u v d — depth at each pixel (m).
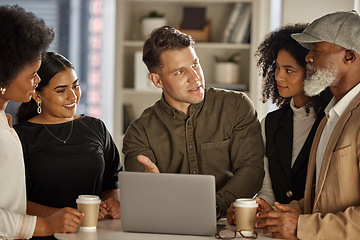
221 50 5.28
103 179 2.97
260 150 2.70
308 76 2.28
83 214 2.27
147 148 2.76
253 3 5.02
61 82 2.70
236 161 2.70
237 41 5.11
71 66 2.77
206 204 2.15
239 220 2.20
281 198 2.75
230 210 2.39
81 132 2.83
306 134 2.75
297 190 2.70
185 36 2.60
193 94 2.59
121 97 5.23
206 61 5.30
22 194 2.22
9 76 2.14
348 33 2.13
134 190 2.20
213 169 2.74
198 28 5.18
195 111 2.71
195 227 2.19
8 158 2.13
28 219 2.16
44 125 2.78
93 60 6.66
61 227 2.20
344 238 2.02
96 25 6.64
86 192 2.75
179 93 2.59
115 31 5.20
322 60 2.18
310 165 2.37
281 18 4.58
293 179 2.73
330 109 2.27
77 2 6.61
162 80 2.62
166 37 2.56
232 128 2.73
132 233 2.24
